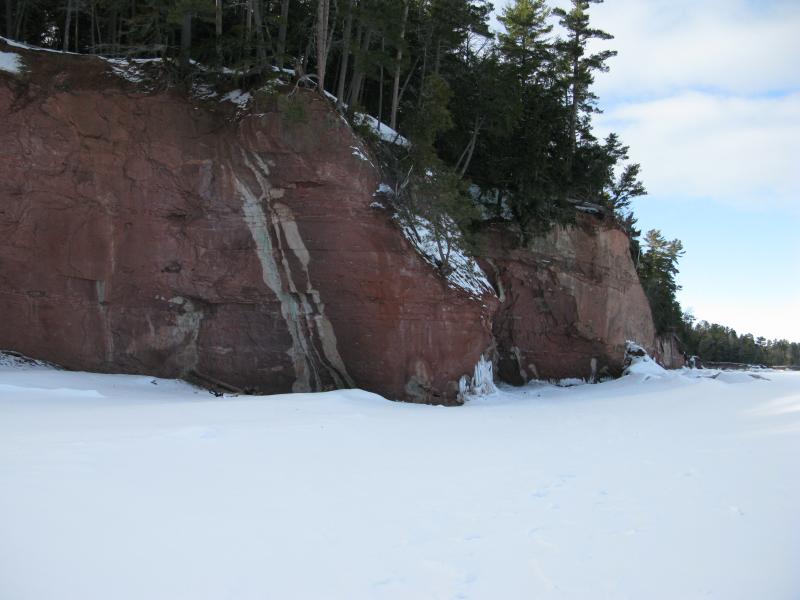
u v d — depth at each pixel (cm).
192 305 2048
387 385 2070
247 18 2383
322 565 514
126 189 2023
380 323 2069
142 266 2012
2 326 1892
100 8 2764
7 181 1927
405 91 3228
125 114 2047
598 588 481
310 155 2058
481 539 583
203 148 2070
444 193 2200
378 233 2095
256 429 1156
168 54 2292
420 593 467
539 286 3134
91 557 502
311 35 2561
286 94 2080
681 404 1977
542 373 3150
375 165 2220
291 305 2070
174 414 1299
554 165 3180
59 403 1382
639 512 673
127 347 1986
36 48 2120
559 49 3419
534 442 1173
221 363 2033
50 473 725
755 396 2027
